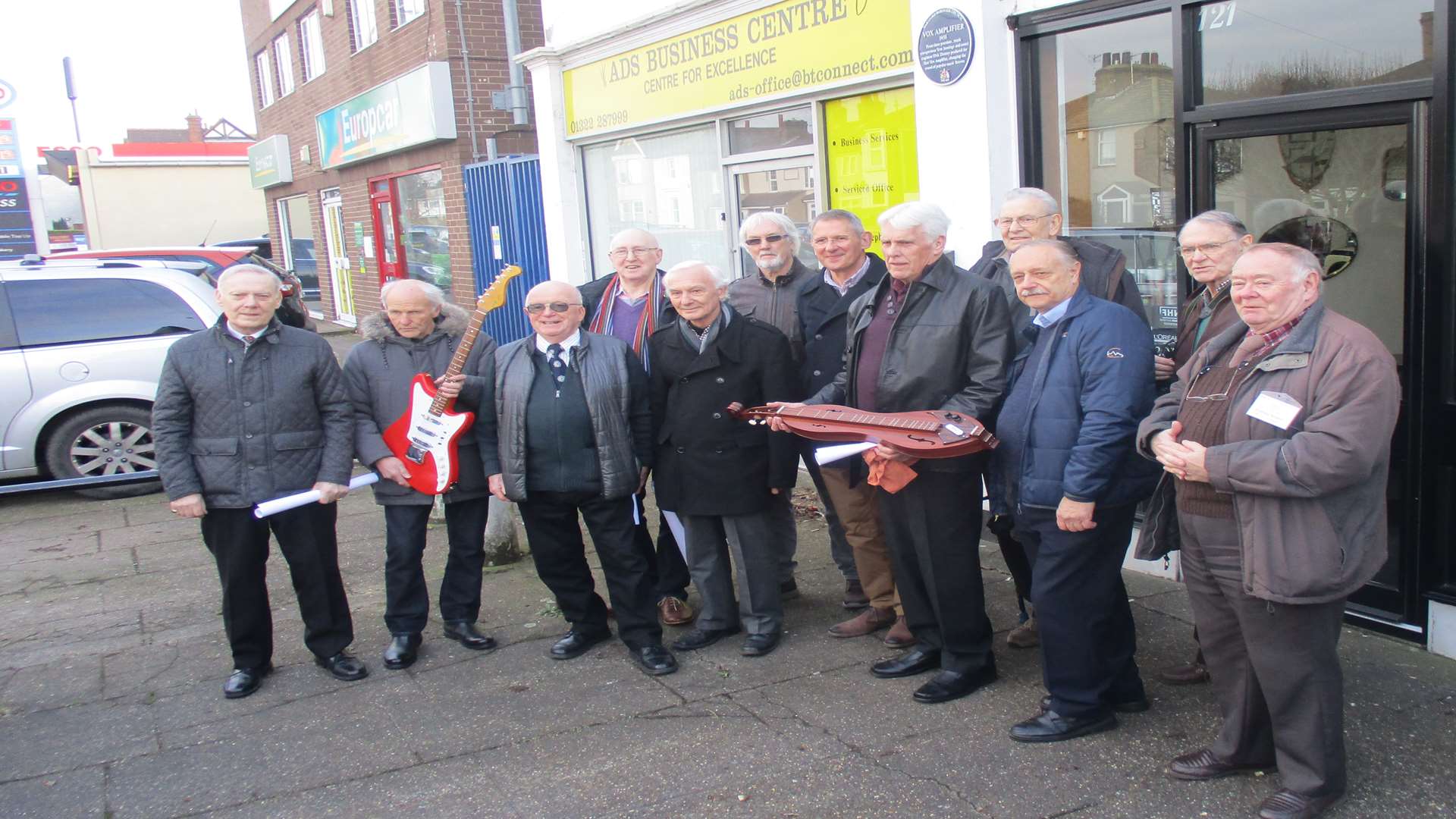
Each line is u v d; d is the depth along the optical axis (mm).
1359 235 4250
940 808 3213
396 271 14523
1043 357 3445
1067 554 3445
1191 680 3914
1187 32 4633
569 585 4496
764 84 7070
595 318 4910
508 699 4152
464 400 4543
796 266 4844
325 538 4340
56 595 5691
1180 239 3568
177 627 5125
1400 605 4141
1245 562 2891
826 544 5809
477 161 11859
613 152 9188
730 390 4258
